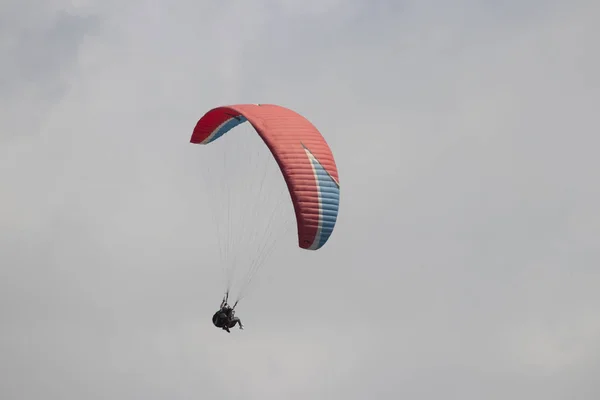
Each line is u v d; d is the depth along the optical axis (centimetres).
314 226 16275
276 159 16438
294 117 17012
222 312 16662
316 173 16375
